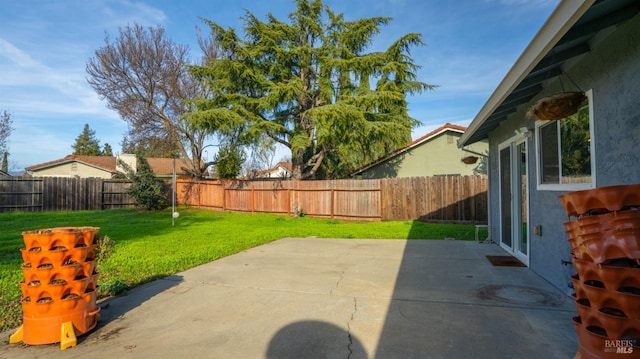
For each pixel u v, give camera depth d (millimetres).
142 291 4852
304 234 10883
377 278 5391
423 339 3197
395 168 19156
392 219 14586
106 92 22547
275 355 2943
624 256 2107
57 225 12578
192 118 15797
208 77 17891
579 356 2469
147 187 18875
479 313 3830
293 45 18359
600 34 3406
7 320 3867
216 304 4270
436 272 5727
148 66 22578
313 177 21078
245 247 8398
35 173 32312
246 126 16750
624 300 2086
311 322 3646
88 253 3459
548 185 4969
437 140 18219
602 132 3443
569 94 3520
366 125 15984
